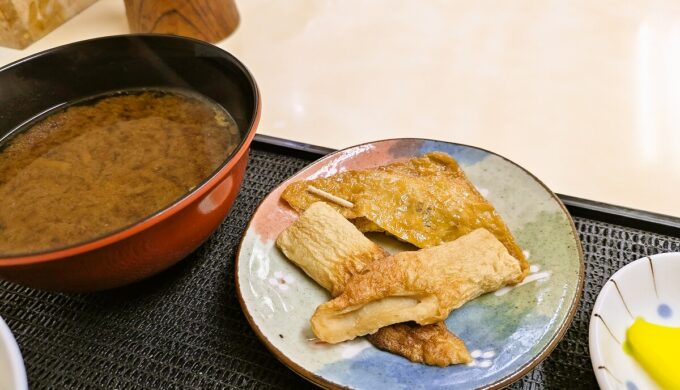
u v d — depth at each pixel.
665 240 0.32
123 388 0.29
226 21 0.51
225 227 0.35
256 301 0.30
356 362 0.28
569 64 0.44
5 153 0.34
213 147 0.33
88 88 0.37
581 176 0.36
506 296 0.29
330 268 0.30
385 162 0.35
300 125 0.42
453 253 0.30
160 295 0.32
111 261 0.27
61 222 0.29
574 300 0.28
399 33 0.50
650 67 0.43
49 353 0.30
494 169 0.34
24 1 0.52
